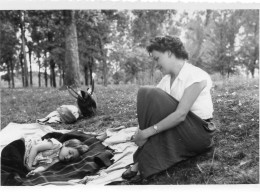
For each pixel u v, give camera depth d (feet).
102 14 32.65
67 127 15.05
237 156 9.68
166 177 9.09
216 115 12.69
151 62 29.07
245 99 13.96
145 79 28.09
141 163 8.81
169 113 8.80
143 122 8.95
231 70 25.63
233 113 12.60
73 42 27.71
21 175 9.80
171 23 30.07
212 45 26.73
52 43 40.16
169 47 9.43
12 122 16.38
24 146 10.21
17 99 23.25
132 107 16.89
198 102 9.44
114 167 9.92
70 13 27.58
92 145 11.53
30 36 41.88
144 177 8.76
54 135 12.19
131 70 30.89
